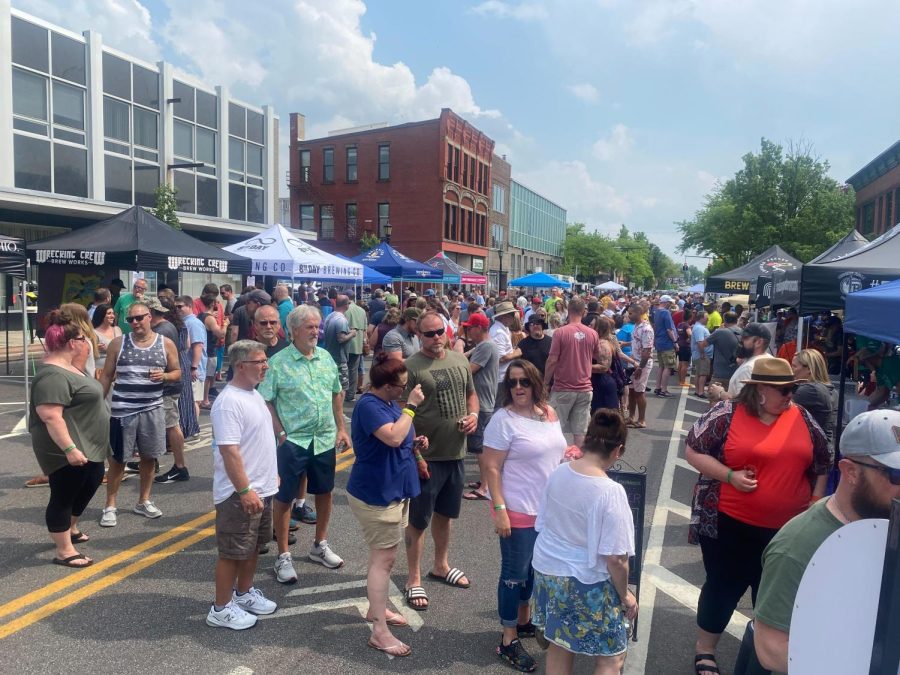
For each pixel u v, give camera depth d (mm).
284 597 4414
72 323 4691
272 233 14133
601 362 7504
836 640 1728
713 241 44719
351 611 4246
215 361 11078
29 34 18859
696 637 4047
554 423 3777
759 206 37406
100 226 10766
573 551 2982
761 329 5633
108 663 3568
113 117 21812
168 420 6645
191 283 24516
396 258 19562
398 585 4660
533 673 3604
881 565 1656
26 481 6594
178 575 4676
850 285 6109
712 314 17375
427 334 4457
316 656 3707
